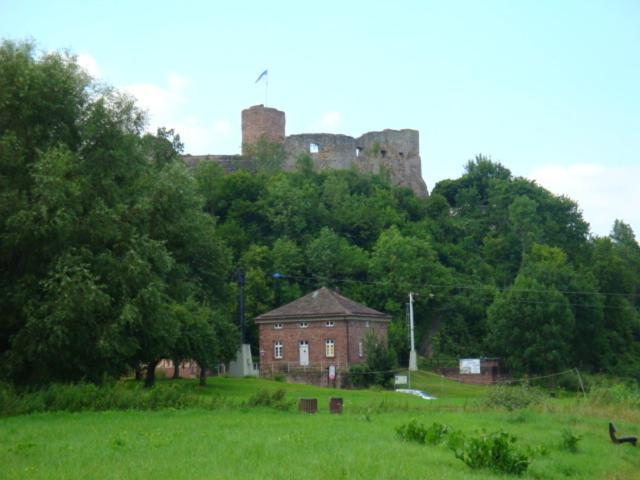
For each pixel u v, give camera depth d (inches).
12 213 1316.4
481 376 3248.0
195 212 1817.2
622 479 746.8
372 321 3075.8
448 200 5073.8
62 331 1290.6
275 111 5073.8
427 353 3582.7
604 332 3481.8
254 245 3661.4
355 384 2785.4
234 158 4972.9
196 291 2271.2
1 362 1348.4
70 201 1341.0
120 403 1224.8
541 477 704.4
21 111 1412.4
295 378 2866.6
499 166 5167.3
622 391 1546.5
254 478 556.7
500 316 3282.5
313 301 3004.4
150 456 657.6
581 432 1014.4
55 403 1187.9
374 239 4143.7
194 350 2057.1
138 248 1417.3
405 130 5408.5
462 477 618.5
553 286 3309.5
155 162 1882.4
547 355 3176.7
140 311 1398.9
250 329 3316.9
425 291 3631.9
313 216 4062.5
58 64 1488.7
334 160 5113.2
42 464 615.8
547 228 4360.2
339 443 767.7
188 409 1235.9
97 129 1507.1
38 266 1365.7
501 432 751.1
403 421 1069.8
